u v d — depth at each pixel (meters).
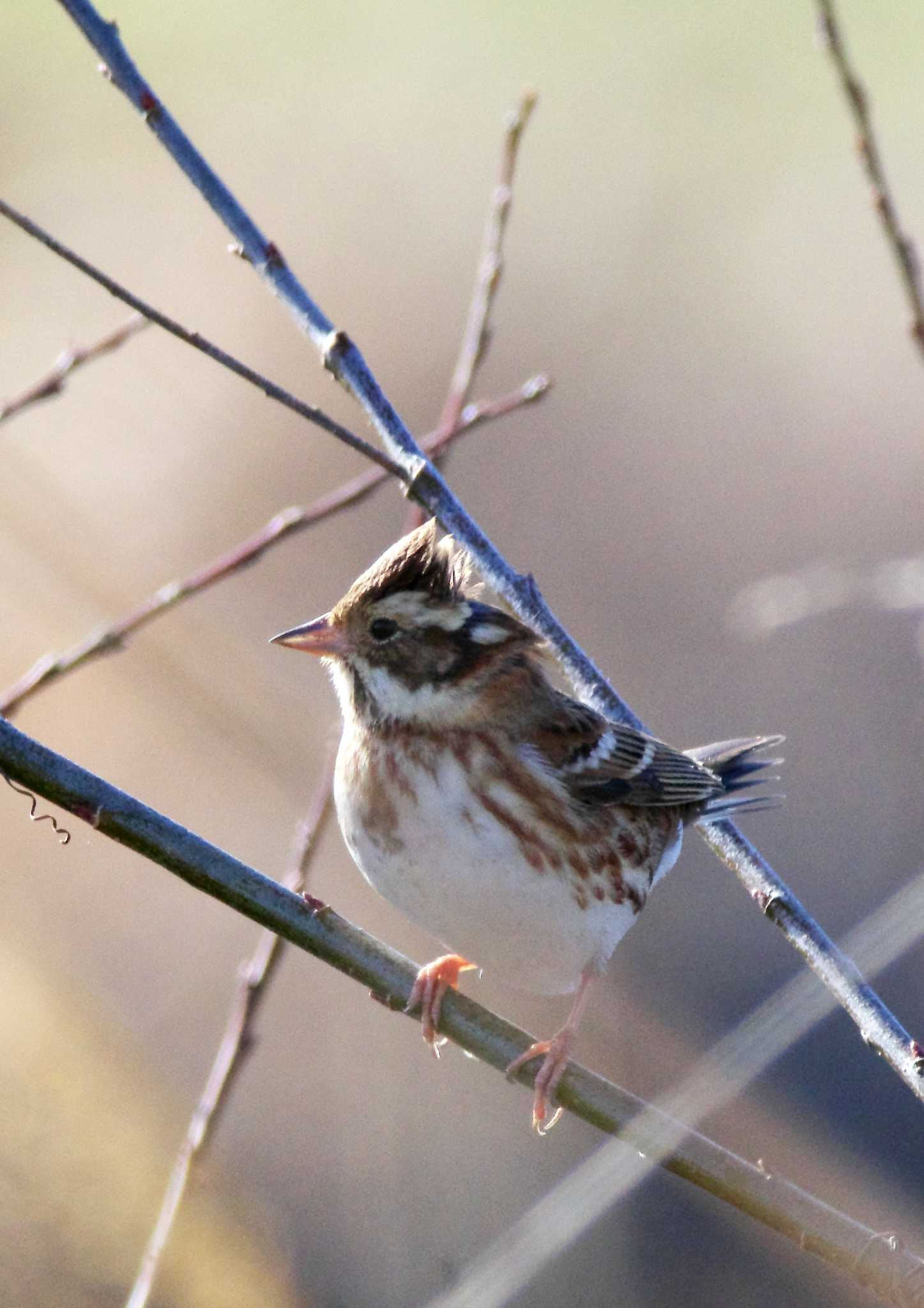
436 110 21.17
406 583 7.49
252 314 19.25
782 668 16.42
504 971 7.81
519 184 20.83
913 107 20.83
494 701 7.52
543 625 7.66
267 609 16.95
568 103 21.20
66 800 5.88
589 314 19.81
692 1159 6.14
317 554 17.53
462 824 7.34
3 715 7.64
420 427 18.80
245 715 11.12
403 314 19.77
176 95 20.53
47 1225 10.12
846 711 16.00
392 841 7.41
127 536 16.88
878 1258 5.89
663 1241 12.22
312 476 18.16
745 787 9.22
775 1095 12.95
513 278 20.16
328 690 11.47
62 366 8.20
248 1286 10.87
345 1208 12.36
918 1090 6.09
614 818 7.82
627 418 19.02
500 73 21.48
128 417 18.00
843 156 20.80
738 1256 11.94
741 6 21.17
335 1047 13.22
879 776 15.62
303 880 7.64
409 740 7.43
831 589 11.30
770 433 18.67
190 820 12.98
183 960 13.46
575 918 7.56
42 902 13.50
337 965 6.31
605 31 21.50
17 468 12.83
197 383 18.52
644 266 20.25
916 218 20.30
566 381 19.27
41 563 12.44
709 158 20.95
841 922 14.75
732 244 20.44
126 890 13.83
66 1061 11.01
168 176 19.72
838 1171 12.80
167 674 11.41
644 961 13.87
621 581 17.53
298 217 20.34
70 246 19.25
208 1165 10.86
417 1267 12.04
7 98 19.39
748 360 19.36
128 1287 10.02
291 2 20.75
